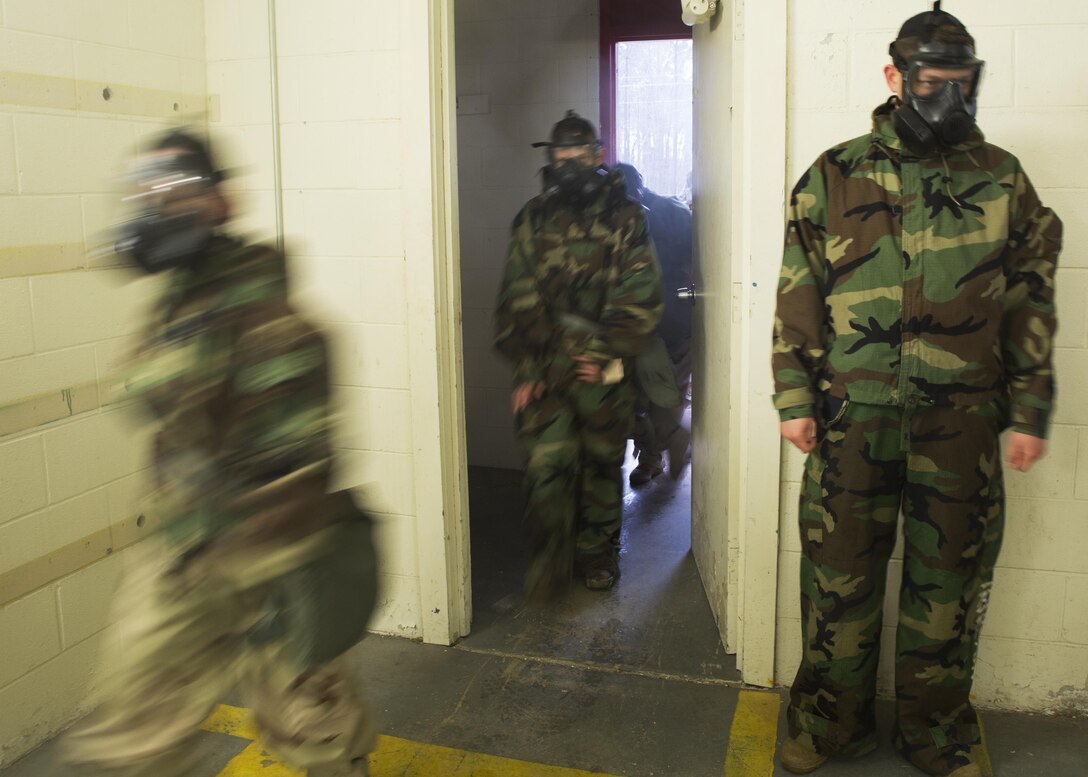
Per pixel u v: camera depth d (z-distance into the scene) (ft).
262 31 10.06
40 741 8.51
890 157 7.11
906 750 8.07
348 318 10.22
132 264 5.40
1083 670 8.75
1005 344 7.28
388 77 9.75
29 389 8.29
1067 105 8.06
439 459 10.07
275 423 5.15
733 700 9.21
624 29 15.74
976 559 7.38
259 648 5.81
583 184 11.06
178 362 5.21
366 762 6.43
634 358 11.98
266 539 5.27
